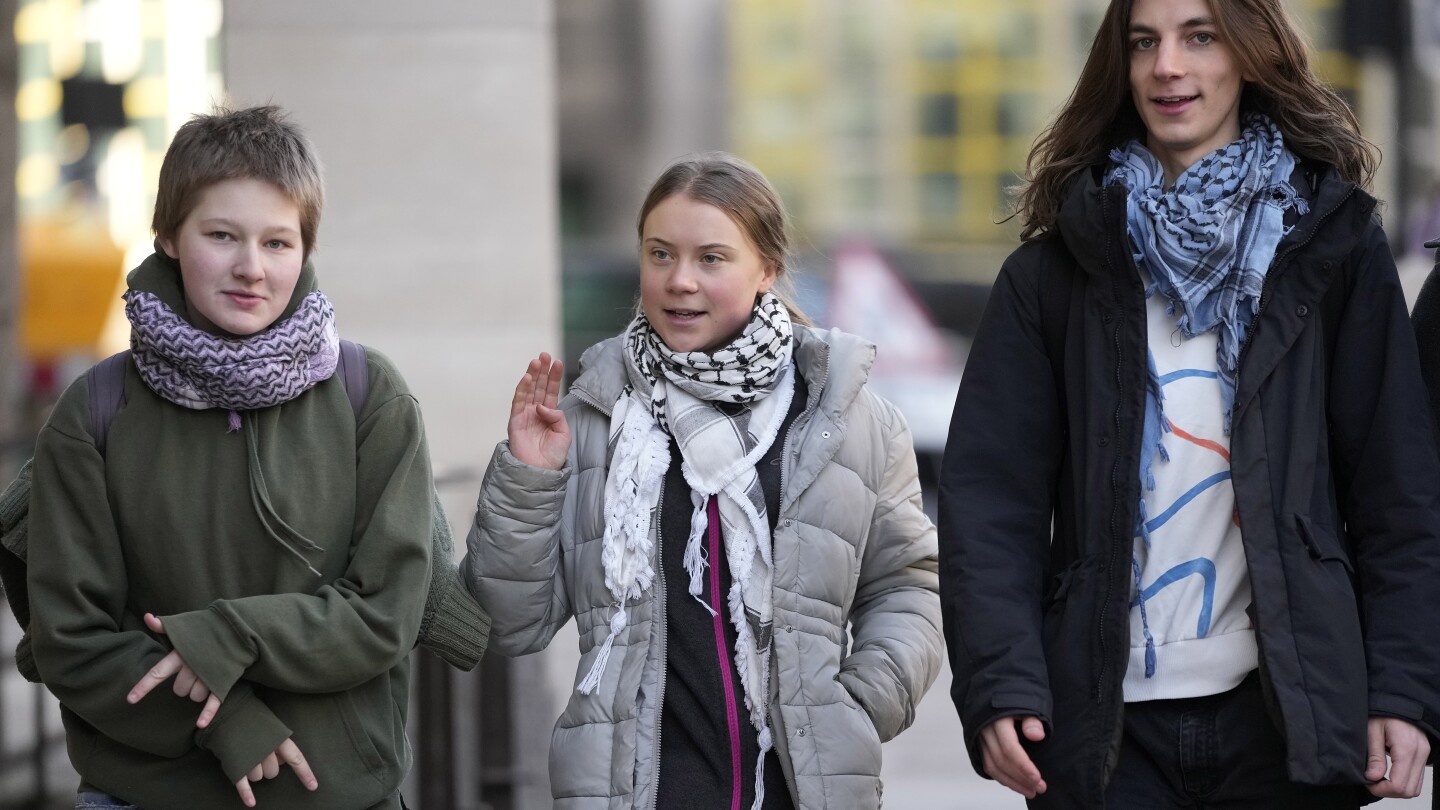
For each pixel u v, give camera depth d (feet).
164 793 34.42
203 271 34.17
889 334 298.76
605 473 38.37
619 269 285.23
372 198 81.00
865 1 307.78
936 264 307.37
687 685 36.88
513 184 81.25
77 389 35.19
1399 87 261.65
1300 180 36.68
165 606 34.42
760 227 38.14
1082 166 38.40
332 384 35.86
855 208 310.86
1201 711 35.35
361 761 35.32
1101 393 36.04
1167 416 35.94
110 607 34.40
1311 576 34.32
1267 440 34.99
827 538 37.78
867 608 40.19
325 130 80.64
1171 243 35.94
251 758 33.47
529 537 37.42
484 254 81.30
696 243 37.60
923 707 94.84
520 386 37.68
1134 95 37.96
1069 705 35.24
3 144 121.90
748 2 299.79
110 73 322.55
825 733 36.91
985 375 37.81
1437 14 260.83
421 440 36.17
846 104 307.99
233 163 34.24
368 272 81.20
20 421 126.21
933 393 283.79
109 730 33.86
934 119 311.47
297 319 34.63
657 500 37.65
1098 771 34.71
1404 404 35.22
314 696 34.88
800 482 37.58
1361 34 260.83
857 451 38.52
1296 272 35.53
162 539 34.30
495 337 81.35
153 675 32.91
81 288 308.81
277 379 34.27
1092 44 38.78
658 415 38.19
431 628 36.88
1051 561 37.81
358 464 35.65
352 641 33.83
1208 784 35.53
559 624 39.27
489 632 37.88
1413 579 34.47
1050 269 37.93
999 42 313.32
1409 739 33.76
